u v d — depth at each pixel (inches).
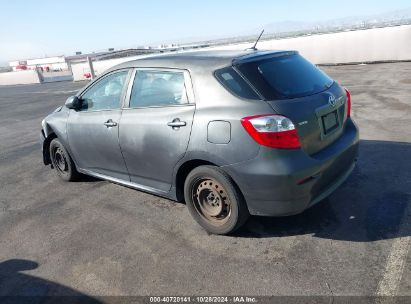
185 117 138.6
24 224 174.2
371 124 269.9
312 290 108.9
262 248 132.6
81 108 192.7
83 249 146.0
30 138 368.5
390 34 608.7
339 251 125.7
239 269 122.5
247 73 130.6
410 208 146.9
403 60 606.5
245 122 122.3
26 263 140.6
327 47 677.3
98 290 120.4
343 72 569.6
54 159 224.8
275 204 124.6
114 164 178.9
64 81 1203.2
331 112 139.1
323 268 118.0
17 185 230.7
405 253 120.7
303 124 124.0
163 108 148.9
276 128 119.0
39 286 125.7
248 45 756.0
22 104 680.4
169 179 153.0
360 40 640.4
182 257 132.9
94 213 176.6
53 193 209.0
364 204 154.0
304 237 136.3
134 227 158.4
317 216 149.3
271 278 116.3
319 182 127.9
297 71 142.2
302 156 123.0
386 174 179.6
